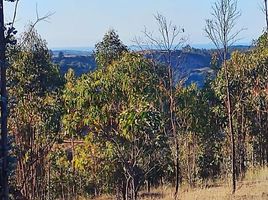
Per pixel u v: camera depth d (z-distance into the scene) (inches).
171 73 573.0
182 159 803.4
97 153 518.9
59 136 572.4
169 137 571.8
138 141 485.1
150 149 487.8
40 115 560.4
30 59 580.1
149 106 482.3
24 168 519.8
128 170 493.7
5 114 270.5
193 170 812.0
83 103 495.2
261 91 858.8
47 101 572.1
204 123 844.6
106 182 542.3
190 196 587.2
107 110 496.7
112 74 501.7
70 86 524.7
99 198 656.4
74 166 589.6
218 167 901.2
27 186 512.7
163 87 576.1
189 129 820.6
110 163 518.9
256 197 530.9
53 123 564.4
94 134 504.1
